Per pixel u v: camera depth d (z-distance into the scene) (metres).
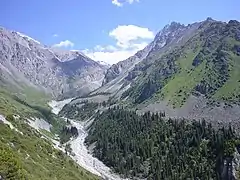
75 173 107.94
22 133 118.62
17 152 86.19
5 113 135.75
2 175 61.34
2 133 94.62
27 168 75.88
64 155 129.75
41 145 114.12
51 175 85.62
